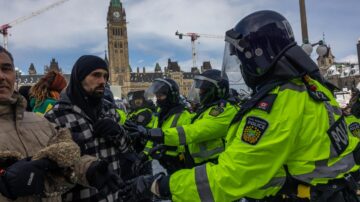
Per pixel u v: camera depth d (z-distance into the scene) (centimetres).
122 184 242
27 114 233
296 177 205
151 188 213
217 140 447
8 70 217
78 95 309
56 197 218
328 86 266
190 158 464
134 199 223
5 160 194
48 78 460
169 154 490
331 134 212
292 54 212
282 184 209
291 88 207
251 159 193
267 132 195
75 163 212
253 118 200
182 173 206
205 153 450
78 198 288
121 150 320
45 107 439
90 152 299
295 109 201
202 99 457
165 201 377
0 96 211
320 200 205
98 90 312
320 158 205
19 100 220
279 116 198
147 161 397
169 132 400
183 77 13762
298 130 201
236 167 194
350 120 410
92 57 313
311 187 206
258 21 224
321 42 1097
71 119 301
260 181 194
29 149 215
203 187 197
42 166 193
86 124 304
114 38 13738
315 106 211
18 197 195
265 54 220
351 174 224
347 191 218
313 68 212
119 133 304
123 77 13612
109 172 244
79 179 237
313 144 205
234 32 232
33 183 186
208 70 466
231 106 432
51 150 199
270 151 193
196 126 416
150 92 524
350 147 223
